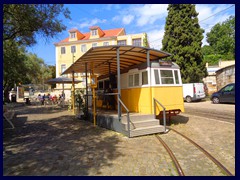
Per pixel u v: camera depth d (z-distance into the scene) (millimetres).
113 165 4848
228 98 17594
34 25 10469
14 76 27516
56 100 26031
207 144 6453
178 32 24859
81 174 4387
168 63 9195
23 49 20016
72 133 8297
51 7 10398
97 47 7699
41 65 53125
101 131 8539
